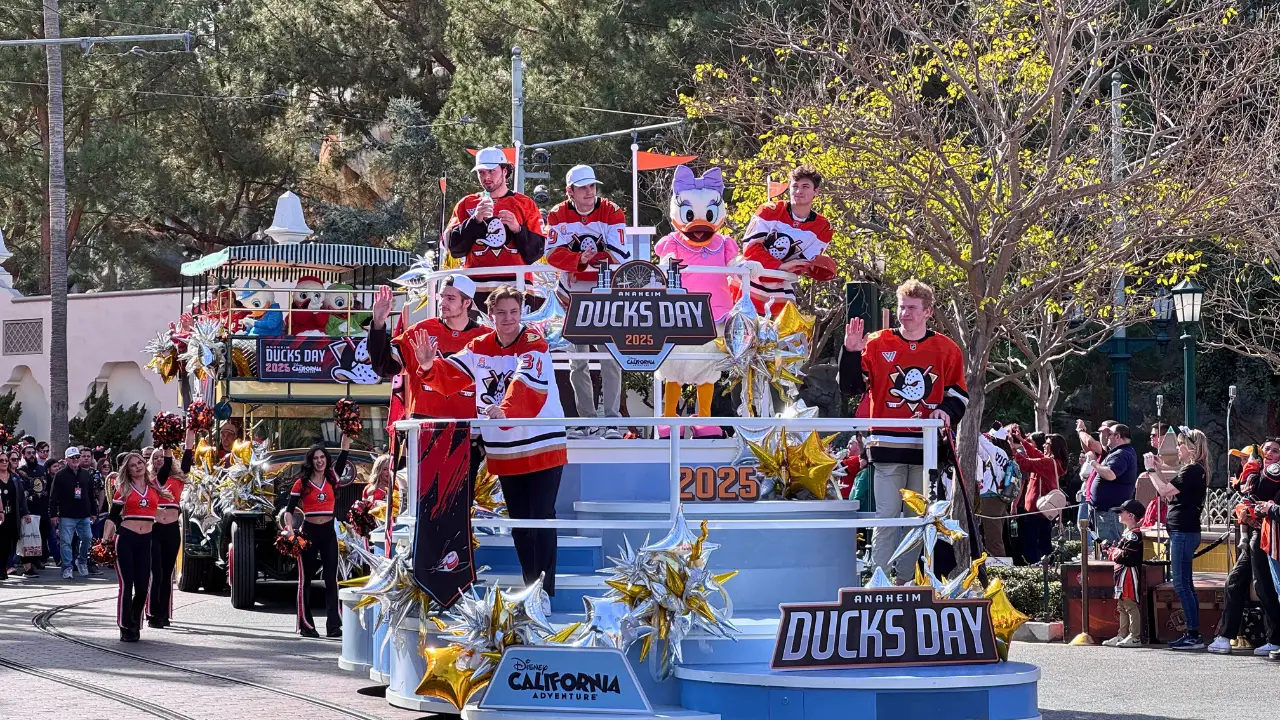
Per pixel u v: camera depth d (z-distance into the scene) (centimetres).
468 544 902
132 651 1376
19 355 3884
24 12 4331
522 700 874
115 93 4466
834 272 1136
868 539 1333
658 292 972
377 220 4341
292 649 1402
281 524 1595
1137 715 1012
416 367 976
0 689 1119
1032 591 1525
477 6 3828
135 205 4556
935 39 1955
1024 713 844
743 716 842
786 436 1024
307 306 2159
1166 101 1995
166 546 1580
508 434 912
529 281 1138
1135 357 3403
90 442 3441
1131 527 1398
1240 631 1364
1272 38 1880
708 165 2547
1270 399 3397
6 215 4819
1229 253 2450
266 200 4988
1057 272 1862
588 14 3428
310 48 4538
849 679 821
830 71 2133
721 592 887
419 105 4494
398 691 985
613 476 1016
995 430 1936
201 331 1962
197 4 4575
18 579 2345
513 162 1230
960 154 1883
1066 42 1788
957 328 1828
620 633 864
